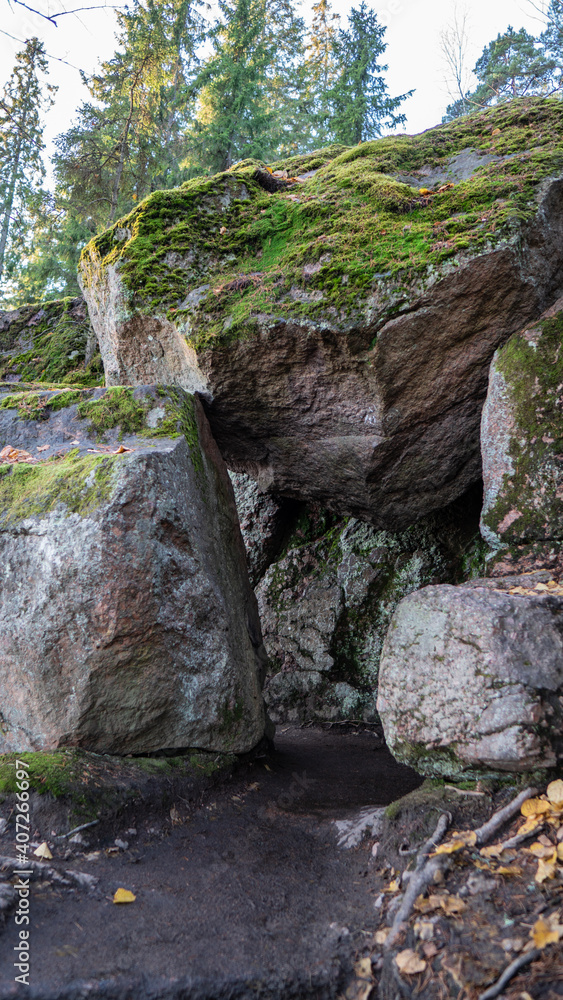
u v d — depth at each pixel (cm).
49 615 292
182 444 351
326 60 1742
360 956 206
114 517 295
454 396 377
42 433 372
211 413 419
